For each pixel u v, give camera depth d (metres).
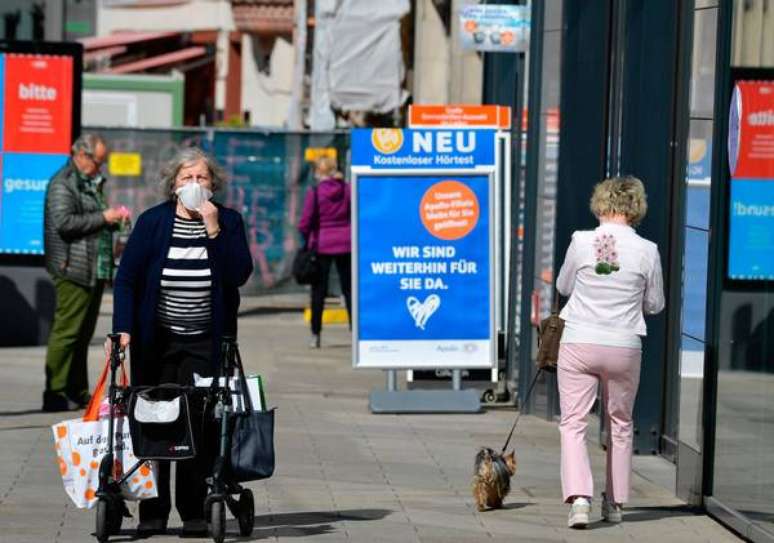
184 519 18.72
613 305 19.58
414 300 29.80
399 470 23.80
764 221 18.97
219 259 18.25
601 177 28.02
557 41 29.22
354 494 21.88
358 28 55.56
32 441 25.73
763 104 19.05
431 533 19.31
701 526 20.14
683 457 21.89
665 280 25.33
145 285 18.33
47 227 29.03
